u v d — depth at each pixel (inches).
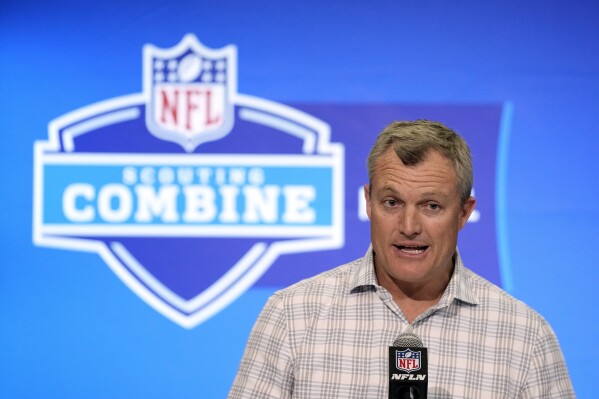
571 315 349.7
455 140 170.1
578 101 352.2
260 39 354.9
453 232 170.2
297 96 353.7
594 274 349.4
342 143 353.4
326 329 176.6
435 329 174.7
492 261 351.3
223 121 354.0
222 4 354.9
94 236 352.5
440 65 353.1
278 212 352.8
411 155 165.2
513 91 352.8
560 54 352.5
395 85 353.4
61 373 351.6
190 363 351.6
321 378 173.2
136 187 353.1
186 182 353.1
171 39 355.3
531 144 351.6
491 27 353.7
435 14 353.7
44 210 351.9
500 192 351.6
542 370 172.7
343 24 354.3
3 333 351.6
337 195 353.1
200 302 352.8
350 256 352.2
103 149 352.8
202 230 352.5
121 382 351.9
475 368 171.6
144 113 354.0
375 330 175.3
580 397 348.2
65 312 352.5
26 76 353.7
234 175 353.1
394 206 168.2
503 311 176.2
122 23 355.3
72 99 353.7
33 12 354.9
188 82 354.3
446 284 178.7
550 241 350.6
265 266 352.8
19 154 352.2
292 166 353.1
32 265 352.2
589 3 353.4
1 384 351.3
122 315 352.2
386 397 169.8
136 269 352.5
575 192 350.3
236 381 180.2
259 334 179.8
